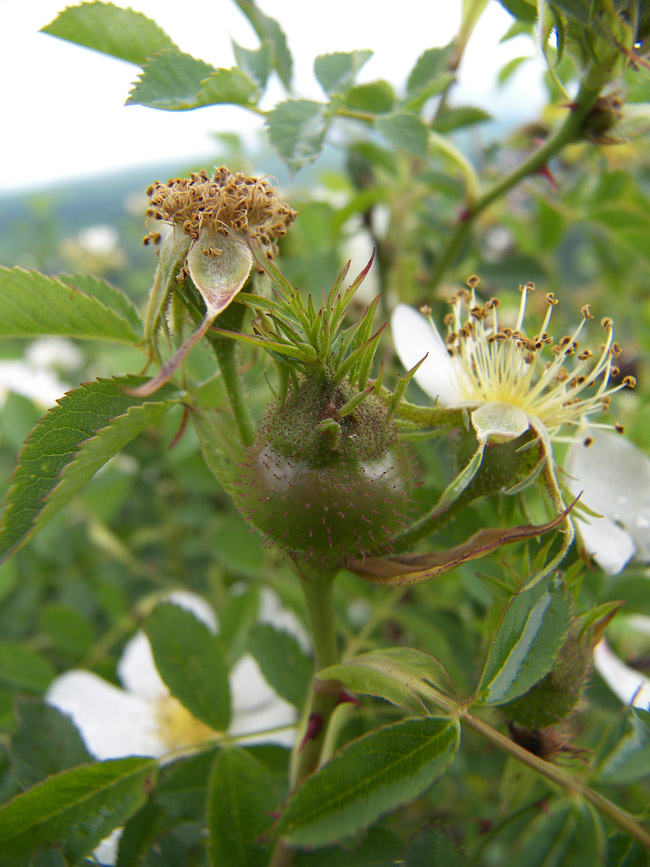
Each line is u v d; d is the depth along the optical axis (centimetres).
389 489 6
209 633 9
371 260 6
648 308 18
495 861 10
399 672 6
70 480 6
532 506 9
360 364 6
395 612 11
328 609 7
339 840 5
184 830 8
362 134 14
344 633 11
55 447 6
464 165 12
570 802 6
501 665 6
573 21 8
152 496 18
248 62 9
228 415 7
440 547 9
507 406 7
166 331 6
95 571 17
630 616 11
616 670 9
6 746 9
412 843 7
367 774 6
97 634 16
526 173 12
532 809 8
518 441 7
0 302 7
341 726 9
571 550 8
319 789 6
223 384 7
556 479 7
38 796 7
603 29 7
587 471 9
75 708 12
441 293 14
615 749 6
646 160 18
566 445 9
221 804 7
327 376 6
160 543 18
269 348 6
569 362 10
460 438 7
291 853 7
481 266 15
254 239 6
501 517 8
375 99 10
